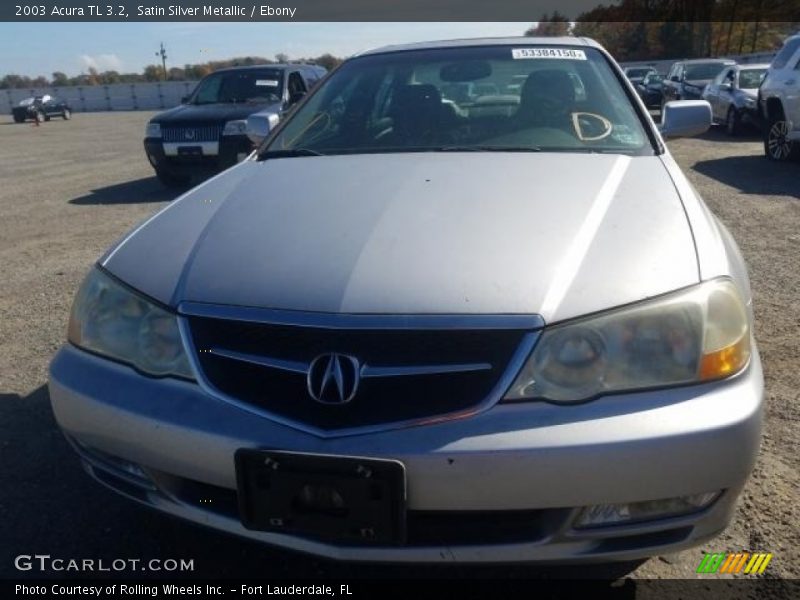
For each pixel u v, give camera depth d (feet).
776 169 31.14
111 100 153.89
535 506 5.61
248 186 8.46
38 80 183.21
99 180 37.17
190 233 7.40
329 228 6.97
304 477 5.72
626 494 5.59
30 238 22.90
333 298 5.99
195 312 6.28
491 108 10.16
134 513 8.20
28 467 9.10
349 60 12.00
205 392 6.12
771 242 18.54
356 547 5.97
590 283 6.00
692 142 42.91
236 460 5.83
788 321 12.97
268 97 33.86
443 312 5.79
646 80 79.46
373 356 5.76
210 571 7.34
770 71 34.24
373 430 5.64
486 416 5.60
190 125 30.81
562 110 9.93
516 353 5.69
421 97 10.51
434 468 5.53
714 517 5.98
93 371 6.72
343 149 9.85
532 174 8.07
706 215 7.32
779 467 8.58
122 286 6.86
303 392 5.85
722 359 5.91
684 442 5.55
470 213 7.04
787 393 10.33
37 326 14.29
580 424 5.56
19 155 54.54
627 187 7.68
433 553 5.88
